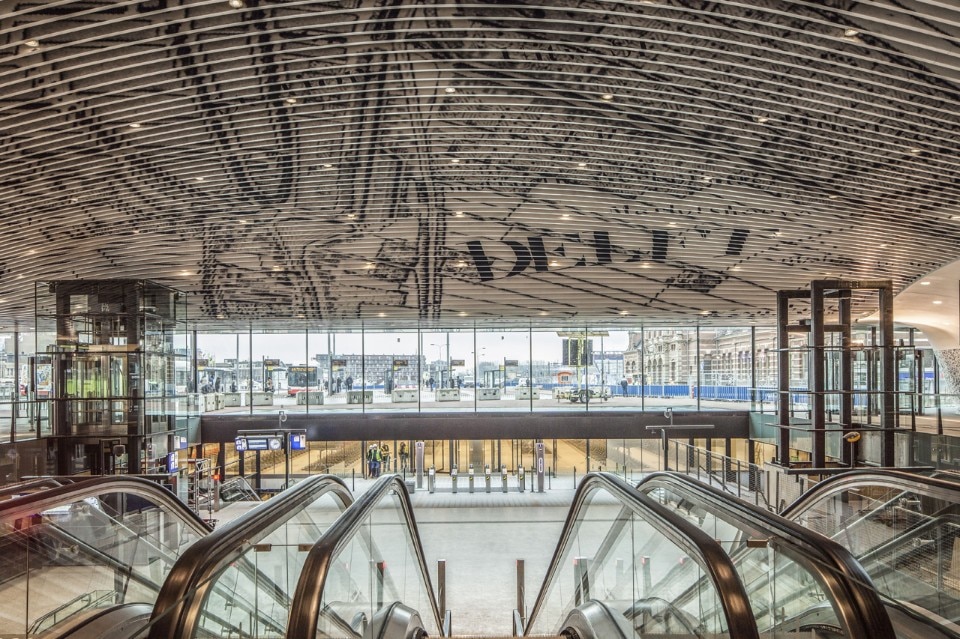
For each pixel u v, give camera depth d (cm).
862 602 366
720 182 1072
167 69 680
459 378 2483
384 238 1399
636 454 2402
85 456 1391
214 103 773
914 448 1494
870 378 1652
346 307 2045
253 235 1361
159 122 816
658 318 2311
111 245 1395
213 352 2503
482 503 2097
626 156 965
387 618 664
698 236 1407
